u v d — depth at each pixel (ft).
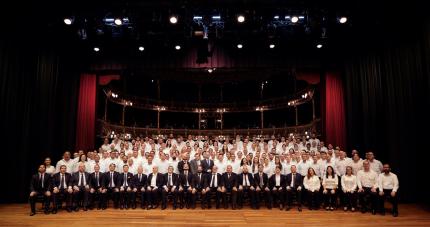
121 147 30.53
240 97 53.72
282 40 27.40
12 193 23.36
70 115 29.58
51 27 24.36
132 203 22.07
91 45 28.17
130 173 23.15
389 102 23.94
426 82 20.76
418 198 21.86
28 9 22.07
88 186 21.62
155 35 26.32
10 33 23.08
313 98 42.09
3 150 22.71
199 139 44.39
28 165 24.64
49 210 20.88
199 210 21.47
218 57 29.86
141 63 30.27
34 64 25.59
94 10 22.90
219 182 23.02
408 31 22.25
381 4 21.56
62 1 22.00
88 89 31.91
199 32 25.61
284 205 23.17
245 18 23.47
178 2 22.41
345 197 21.25
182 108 52.34
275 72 44.04
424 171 21.25
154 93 51.88
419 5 20.52
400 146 22.97
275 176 22.71
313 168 24.34
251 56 29.81
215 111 52.85
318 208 21.74
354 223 17.12
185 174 22.84
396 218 18.21
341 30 25.16
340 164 23.99
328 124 30.96
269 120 53.16
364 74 27.25
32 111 25.23
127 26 24.81
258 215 19.57
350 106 28.84
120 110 49.42
